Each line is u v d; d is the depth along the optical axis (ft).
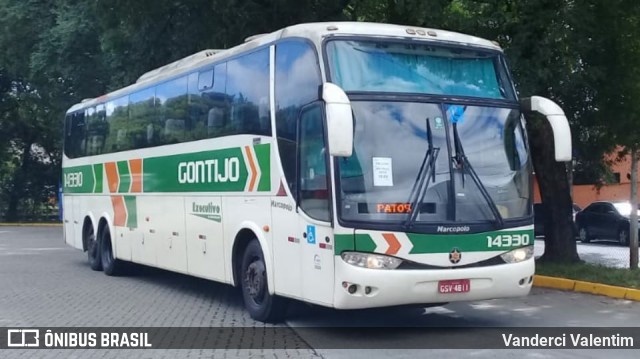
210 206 36.78
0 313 35.76
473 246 27.45
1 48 98.99
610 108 49.24
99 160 54.29
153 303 38.99
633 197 48.70
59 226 126.11
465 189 27.73
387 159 26.94
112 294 42.65
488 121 29.01
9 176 140.15
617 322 32.78
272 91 31.32
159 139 43.52
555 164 50.49
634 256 48.01
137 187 46.88
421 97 28.02
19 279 50.34
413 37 29.27
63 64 91.56
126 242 48.93
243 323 32.50
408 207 26.73
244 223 33.19
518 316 34.27
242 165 33.60
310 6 50.78
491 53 30.63
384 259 26.18
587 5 44.47
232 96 34.99
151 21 53.11
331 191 26.48
